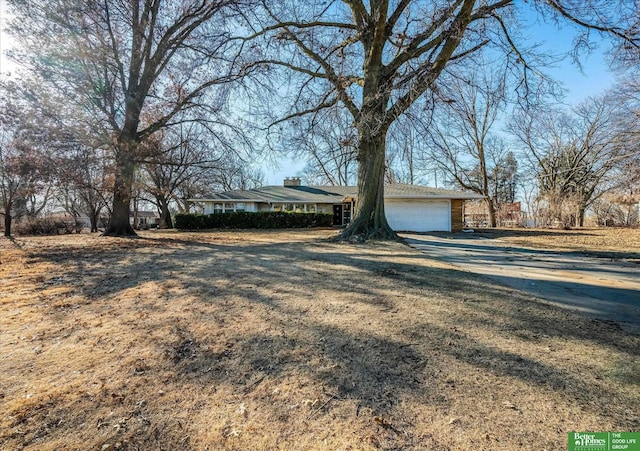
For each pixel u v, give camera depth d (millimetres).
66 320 3273
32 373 2227
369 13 9617
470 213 31469
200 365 2332
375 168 10188
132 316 3373
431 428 1636
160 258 7133
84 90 11094
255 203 23297
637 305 3623
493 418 1699
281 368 2268
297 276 5039
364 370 2217
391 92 7863
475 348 2516
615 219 22906
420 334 2795
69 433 1635
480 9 8359
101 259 7133
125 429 1666
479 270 5656
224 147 14328
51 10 10273
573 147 24172
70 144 10992
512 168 30141
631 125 15125
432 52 8828
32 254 7996
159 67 13297
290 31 10250
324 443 1554
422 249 8984
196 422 1722
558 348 2506
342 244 9281
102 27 11742
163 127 13883
